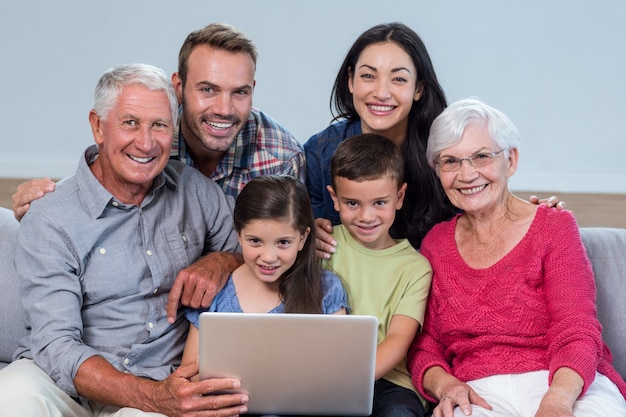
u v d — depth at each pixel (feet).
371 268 7.16
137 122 6.55
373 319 5.89
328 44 17.07
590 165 17.58
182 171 7.33
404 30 7.89
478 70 17.30
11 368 6.43
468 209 6.82
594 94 17.30
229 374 6.02
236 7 16.92
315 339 5.91
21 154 17.43
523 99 17.39
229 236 7.46
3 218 7.66
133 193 6.89
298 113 17.35
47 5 16.85
